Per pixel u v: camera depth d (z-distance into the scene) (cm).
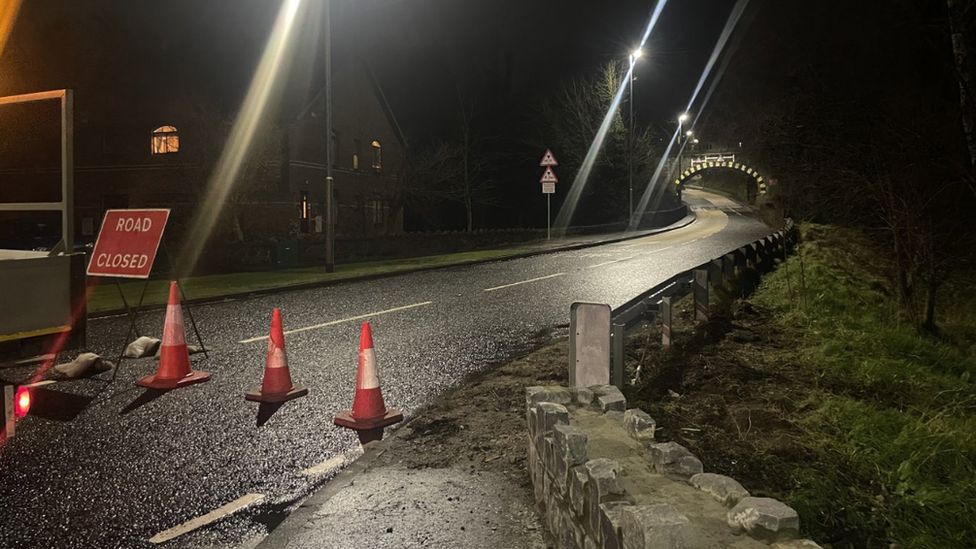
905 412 632
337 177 3609
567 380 691
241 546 372
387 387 707
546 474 361
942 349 927
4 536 382
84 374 755
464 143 4575
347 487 428
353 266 2188
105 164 3158
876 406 640
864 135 1174
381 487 427
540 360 786
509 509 389
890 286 1323
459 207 5212
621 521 228
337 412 621
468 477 439
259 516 408
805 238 1912
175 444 534
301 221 3312
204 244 2527
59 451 517
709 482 258
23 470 479
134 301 1359
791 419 566
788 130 1397
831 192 1463
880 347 883
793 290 1262
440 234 3350
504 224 5388
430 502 402
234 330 1049
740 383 659
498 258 2431
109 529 391
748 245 1470
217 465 490
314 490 446
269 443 538
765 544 208
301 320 1142
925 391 705
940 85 1024
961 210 1234
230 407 636
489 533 361
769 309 1130
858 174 1148
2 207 576
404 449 498
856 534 398
